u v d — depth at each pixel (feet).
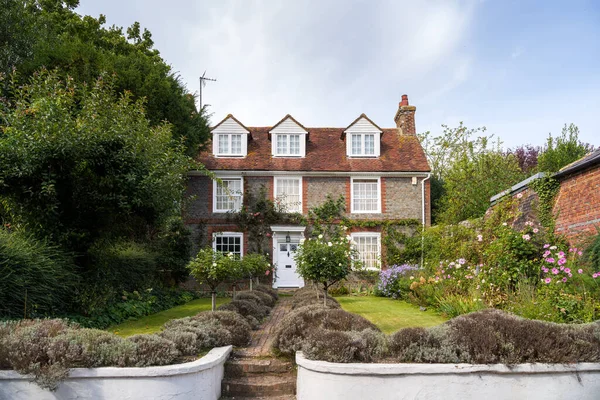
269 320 33.04
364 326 21.02
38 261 26.17
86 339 16.99
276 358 21.18
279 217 65.00
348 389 16.28
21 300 24.73
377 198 66.13
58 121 29.84
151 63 58.65
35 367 15.55
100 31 73.92
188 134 59.16
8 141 27.91
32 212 29.66
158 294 45.19
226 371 20.40
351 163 67.00
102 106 36.55
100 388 15.93
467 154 92.27
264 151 68.74
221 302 48.47
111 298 35.40
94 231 32.89
